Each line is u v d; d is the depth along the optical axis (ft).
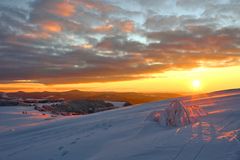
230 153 17.37
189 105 47.34
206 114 34.42
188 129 26.45
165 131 27.66
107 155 22.54
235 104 42.11
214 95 68.44
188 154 18.57
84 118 57.26
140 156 20.20
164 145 21.75
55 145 30.76
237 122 27.48
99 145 26.96
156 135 26.30
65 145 29.50
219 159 16.63
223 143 19.80
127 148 23.38
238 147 18.37
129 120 40.14
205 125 27.50
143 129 30.73
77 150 26.55
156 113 37.58
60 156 25.70
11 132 50.70
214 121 29.22
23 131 49.70
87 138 31.24
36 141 37.24
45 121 66.90
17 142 39.19
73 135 35.91
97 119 50.24
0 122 67.05
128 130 31.65
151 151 20.86
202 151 18.70
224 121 28.68
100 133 33.35
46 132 44.19
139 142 24.62
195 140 21.70
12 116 79.36
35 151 29.96
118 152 22.70
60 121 58.49
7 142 40.78
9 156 30.32
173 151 19.75
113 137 29.40
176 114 30.78
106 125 39.37
